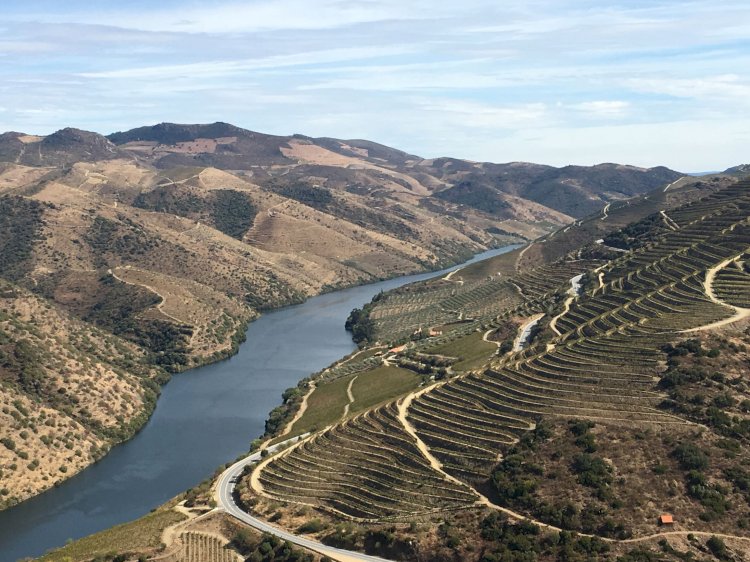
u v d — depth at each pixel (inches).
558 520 5497.1
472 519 5762.8
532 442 6378.0
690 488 5482.3
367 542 5895.7
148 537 6368.1
